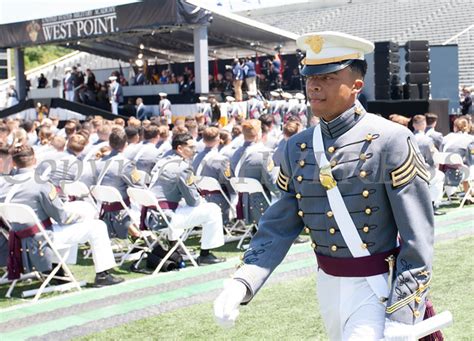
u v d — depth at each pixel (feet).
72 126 38.40
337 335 9.53
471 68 100.94
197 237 31.45
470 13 115.24
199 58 75.00
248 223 30.19
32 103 85.76
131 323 18.53
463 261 24.07
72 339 17.34
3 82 118.83
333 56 8.94
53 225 22.44
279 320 18.21
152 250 25.03
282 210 9.86
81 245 29.94
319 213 9.32
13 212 20.57
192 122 37.35
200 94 75.10
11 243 21.09
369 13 131.95
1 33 90.22
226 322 8.77
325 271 9.47
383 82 51.44
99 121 40.57
